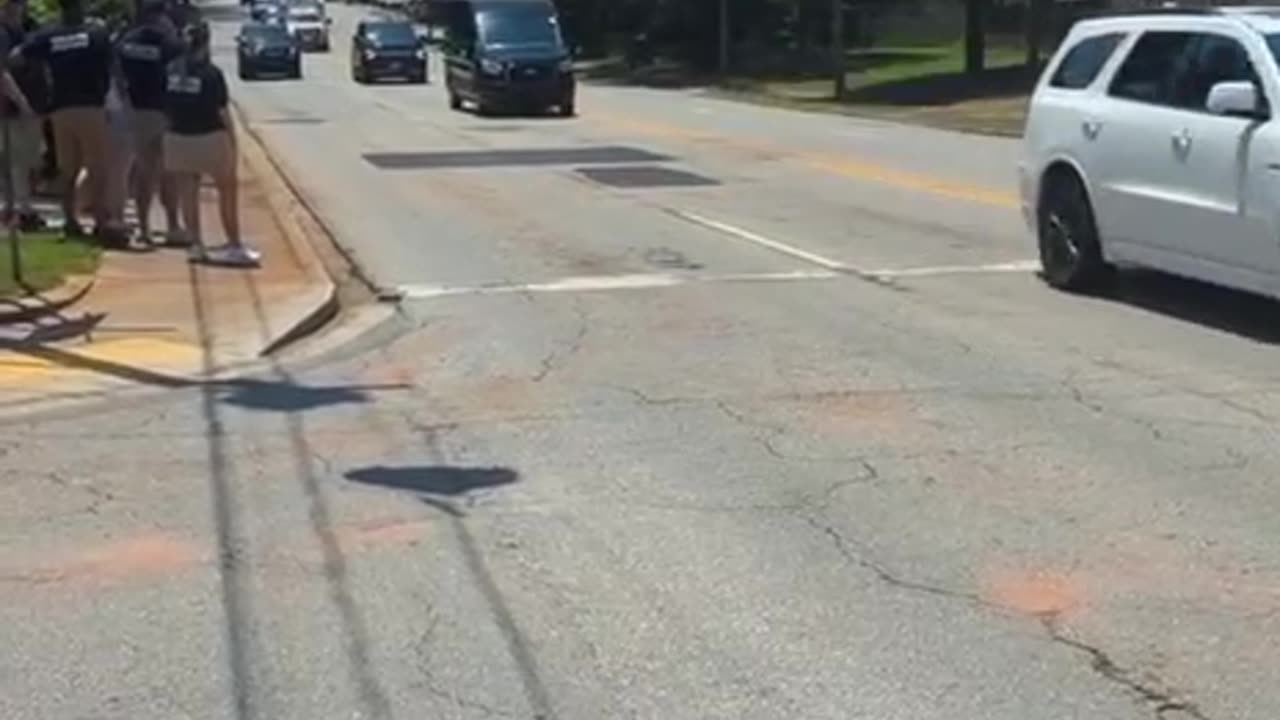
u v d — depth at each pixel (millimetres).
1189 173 12906
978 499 8352
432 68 69938
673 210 20812
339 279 15773
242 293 14375
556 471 8977
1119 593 7008
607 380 11250
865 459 9133
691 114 43688
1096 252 14148
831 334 12727
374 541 7805
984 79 53500
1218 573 7234
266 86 59344
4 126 15109
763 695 6035
